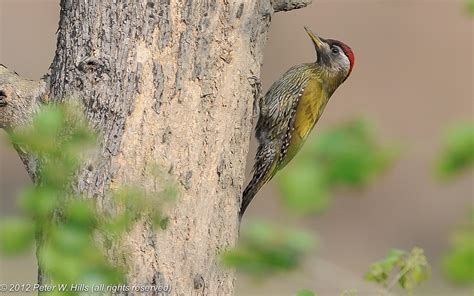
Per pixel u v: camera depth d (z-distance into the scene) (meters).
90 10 11.45
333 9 33.47
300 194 7.51
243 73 11.76
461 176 7.64
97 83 11.28
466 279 7.50
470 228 7.79
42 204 7.70
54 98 11.61
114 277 8.21
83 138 8.95
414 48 33.41
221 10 11.54
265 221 7.78
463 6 9.38
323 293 14.37
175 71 11.30
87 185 10.93
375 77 32.88
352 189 7.62
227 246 11.62
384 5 33.88
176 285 11.16
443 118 31.97
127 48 11.27
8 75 12.01
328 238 27.58
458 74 33.03
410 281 10.28
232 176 11.71
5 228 7.50
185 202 11.30
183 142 11.33
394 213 27.81
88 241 8.13
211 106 11.50
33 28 32.94
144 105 11.22
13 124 11.85
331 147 7.68
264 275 7.61
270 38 32.00
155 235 10.97
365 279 10.38
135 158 11.14
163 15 11.29
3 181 28.70
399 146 7.71
